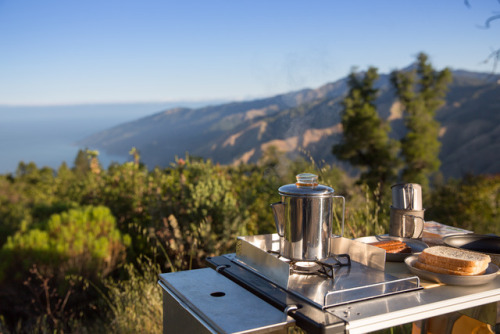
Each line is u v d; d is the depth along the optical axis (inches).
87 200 223.3
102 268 165.6
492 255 63.0
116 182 221.9
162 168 220.5
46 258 160.1
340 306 47.4
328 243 57.7
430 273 55.6
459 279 53.7
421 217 74.7
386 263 66.2
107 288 164.9
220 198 176.1
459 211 259.6
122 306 144.6
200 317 48.9
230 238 165.8
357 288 49.6
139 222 194.4
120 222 199.6
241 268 63.2
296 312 46.1
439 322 71.0
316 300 48.6
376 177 621.0
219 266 63.8
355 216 134.5
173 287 57.4
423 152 644.7
